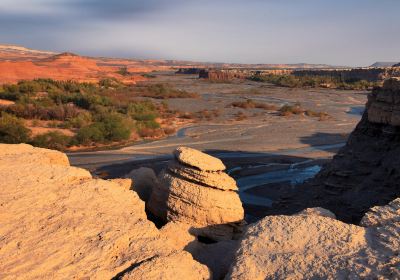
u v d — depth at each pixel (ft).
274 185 77.87
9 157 34.32
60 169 31.48
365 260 20.86
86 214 25.58
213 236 37.11
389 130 51.65
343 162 55.67
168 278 20.74
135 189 47.98
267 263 21.83
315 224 24.88
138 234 24.58
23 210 24.47
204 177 37.32
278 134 134.31
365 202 47.16
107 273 20.65
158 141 124.06
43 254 20.83
